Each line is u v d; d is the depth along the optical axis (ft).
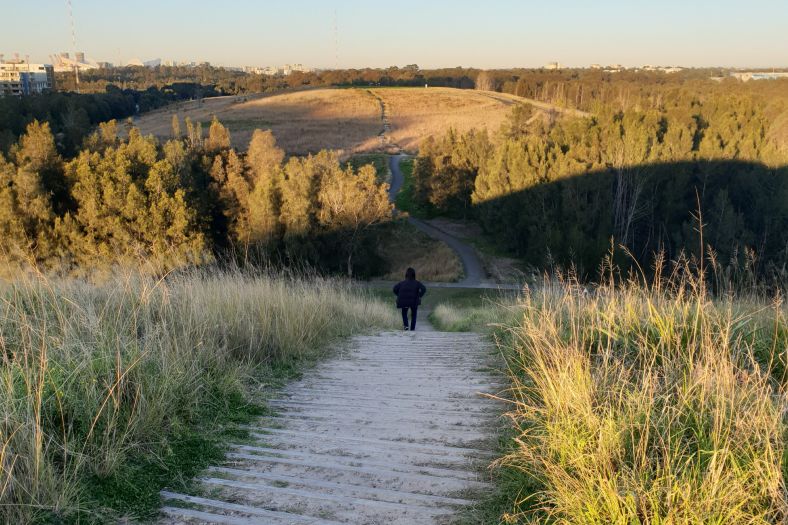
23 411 9.95
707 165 136.26
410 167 234.38
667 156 137.18
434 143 198.18
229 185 143.02
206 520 8.60
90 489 9.34
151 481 9.90
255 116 335.06
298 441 11.99
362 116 334.44
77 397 11.13
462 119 315.99
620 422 9.76
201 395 13.76
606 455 8.94
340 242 133.28
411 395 15.57
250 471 10.44
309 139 274.98
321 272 108.58
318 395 15.85
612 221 136.67
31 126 138.21
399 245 161.89
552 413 11.26
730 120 159.43
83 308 15.29
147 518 8.69
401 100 385.91
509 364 17.06
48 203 121.19
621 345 15.26
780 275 18.65
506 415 12.80
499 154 152.15
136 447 10.80
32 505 8.18
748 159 137.49
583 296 19.01
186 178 143.74
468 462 10.76
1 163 121.90
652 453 9.04
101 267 23.61
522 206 142.20
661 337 14.15
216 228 146.51
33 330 13.23
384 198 135.85
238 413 13.73
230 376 15.47
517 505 8.96
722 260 104.32
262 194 130.82
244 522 8.51
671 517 7.47
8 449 8.95
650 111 168.86
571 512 8.17
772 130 167.84
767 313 16.30
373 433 12.48
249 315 20.88
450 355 21.30
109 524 8.50
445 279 130.41
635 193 136.67
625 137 144.15
